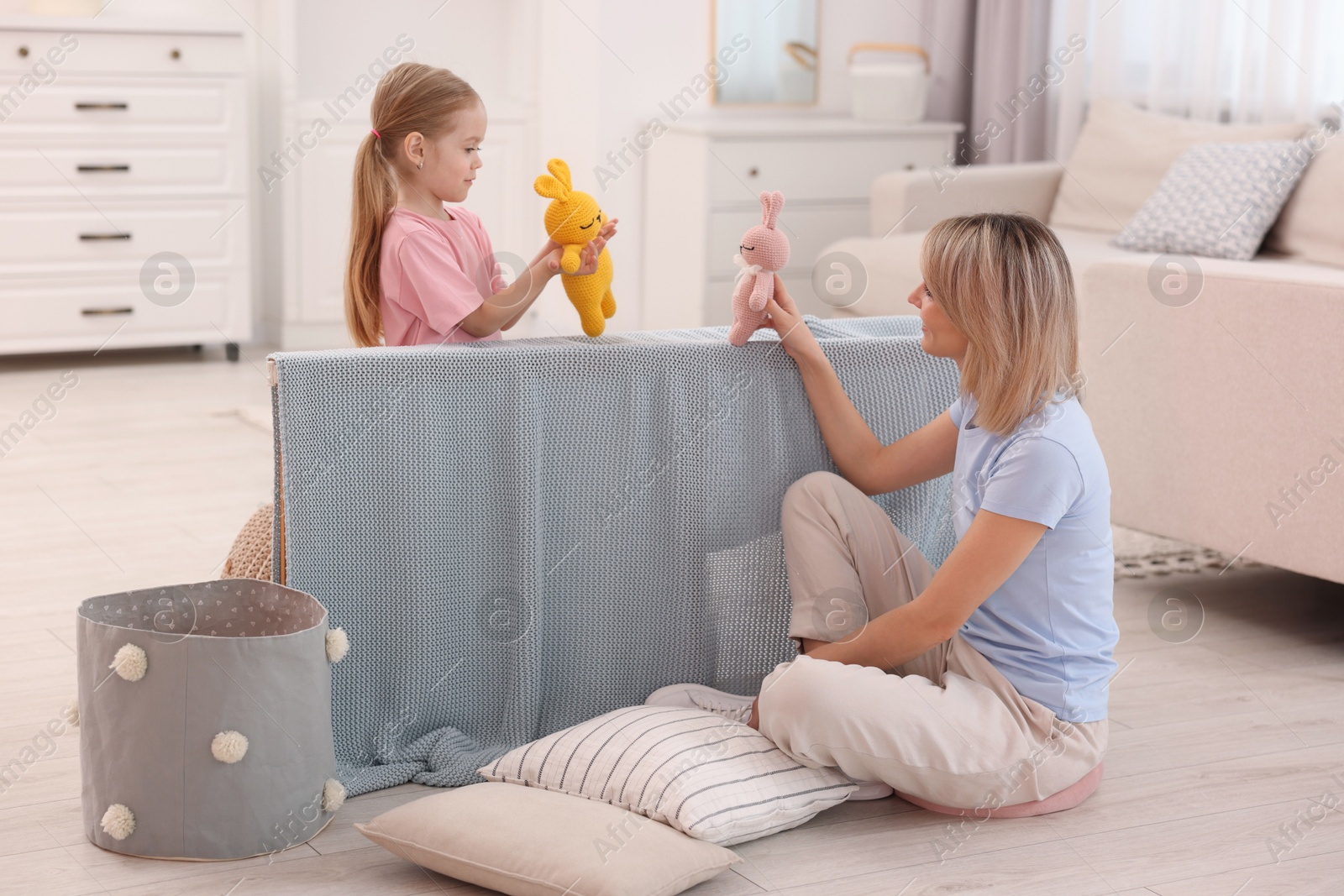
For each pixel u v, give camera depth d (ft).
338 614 5.25
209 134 13.24
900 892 4.53
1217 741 5.82
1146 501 7.70
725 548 5.77
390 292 5.95
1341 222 9.48
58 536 8.19
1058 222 12.35
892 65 13.69
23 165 12.59
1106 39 12.73
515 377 5.33
